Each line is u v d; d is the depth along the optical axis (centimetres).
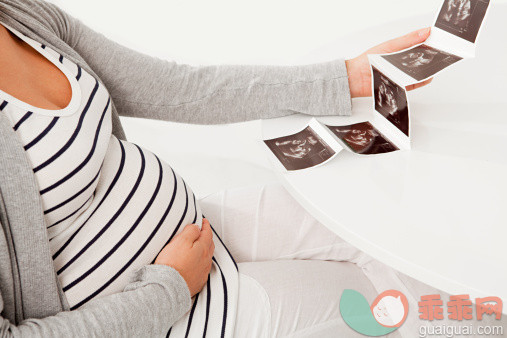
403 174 99
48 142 86
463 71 129
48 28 105
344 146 109
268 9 286
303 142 113
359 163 104
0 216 79
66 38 110
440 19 115
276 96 121
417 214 90
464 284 77
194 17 290
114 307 85
